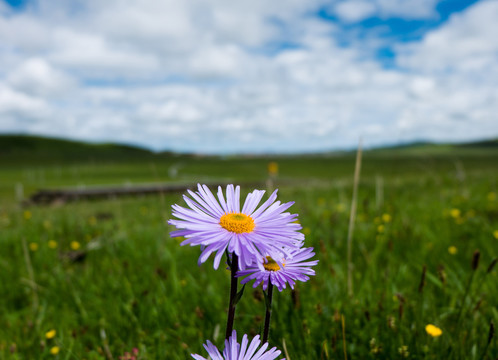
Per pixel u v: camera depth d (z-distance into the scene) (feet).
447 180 35.04
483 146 505.25
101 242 17.03
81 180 95.86
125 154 268.82
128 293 10.80
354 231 15.19
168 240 15.67
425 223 16.62
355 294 9.37
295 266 4.62
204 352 7.20
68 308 10.86
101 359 7.88
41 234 20.22
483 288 9.63
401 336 7.58
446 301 9.18
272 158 235.40
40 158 243.81
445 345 7.09
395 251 12.68
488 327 7.71
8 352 8.43
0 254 16.71
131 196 51.60
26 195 58.85
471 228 15.60
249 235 3.92
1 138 383.86
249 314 8.62
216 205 4.31
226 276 10.98
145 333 8.76
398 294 7.95
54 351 8.14
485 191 26.05
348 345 7.57
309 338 7.41
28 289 12.29
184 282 11.03
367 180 40.73
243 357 3.99
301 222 17.46
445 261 11.75
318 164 189.78
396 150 517.55
